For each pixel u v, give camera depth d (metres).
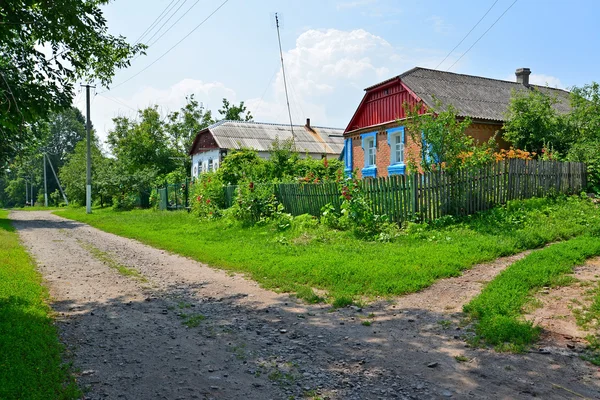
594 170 13.92
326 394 3.92
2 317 5.73
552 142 16.53
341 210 13.01
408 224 11.23
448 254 8.66
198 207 20.47
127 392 4.01
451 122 11.97
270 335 5.53
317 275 8.07
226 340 5.38
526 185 12.59
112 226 19.83
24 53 6.94
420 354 4.75
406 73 20.28
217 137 33.03
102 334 5.63
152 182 36.56
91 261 11.08
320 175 22.39
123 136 46.34
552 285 6.56
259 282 8.37
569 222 10.60
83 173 44.62
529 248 9.14
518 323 5.18
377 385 4.06
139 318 6.34
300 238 11.95
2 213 35.78
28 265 10.09
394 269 7.98
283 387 4.08
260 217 15.82
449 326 5.52
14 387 3.78
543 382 4.02
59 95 7.07
